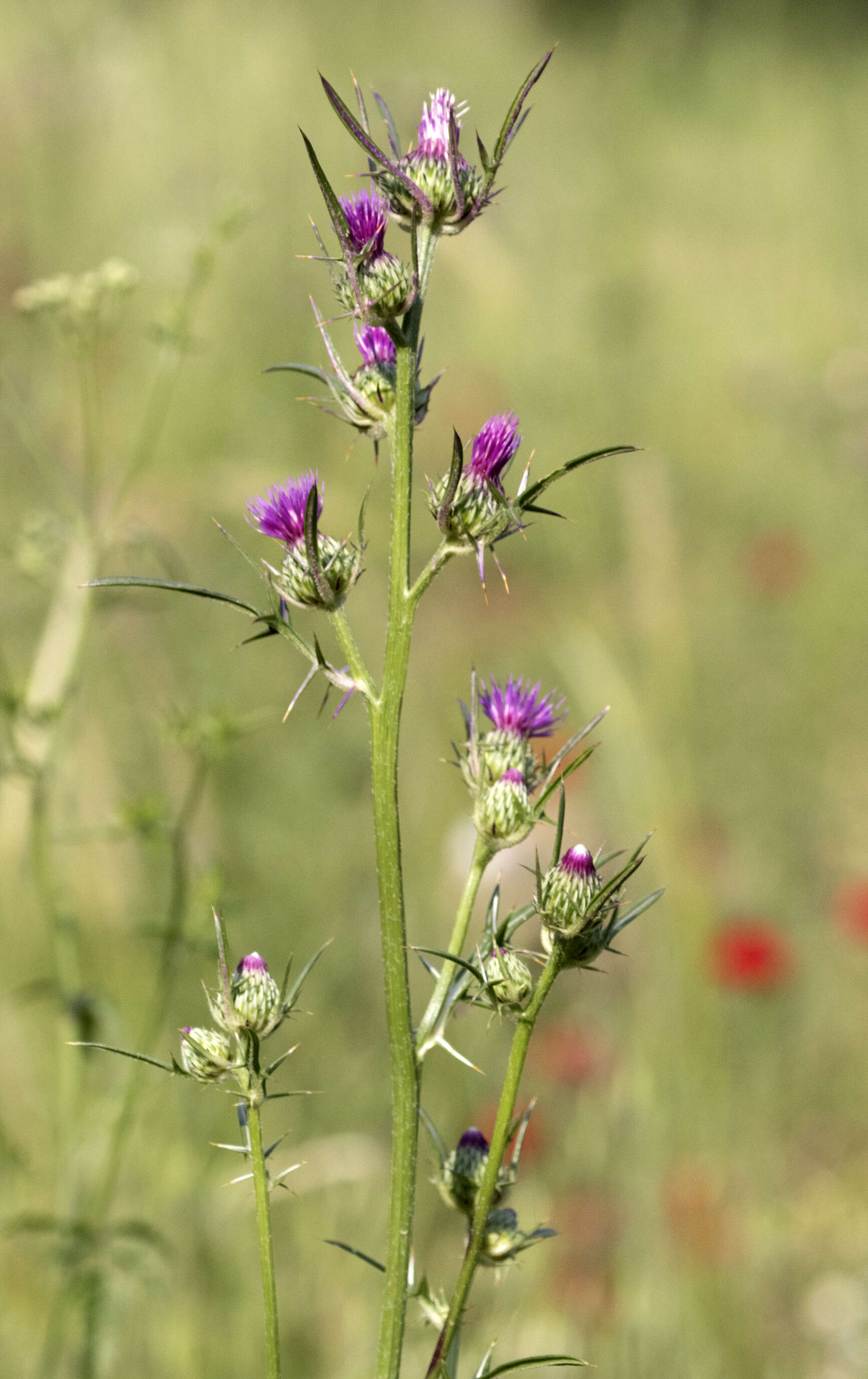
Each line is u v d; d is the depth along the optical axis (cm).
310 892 796
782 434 1345
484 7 2256
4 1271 571
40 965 682
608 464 1229
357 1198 616
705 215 1773
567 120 1864
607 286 1434
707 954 706
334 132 1366
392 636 262
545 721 305
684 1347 554
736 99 2066
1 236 1196
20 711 537
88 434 617
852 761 1005
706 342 1487
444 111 267
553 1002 733
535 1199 604
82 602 589
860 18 2392
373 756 262
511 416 269
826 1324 589
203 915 532
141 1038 639
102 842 705
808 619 1111
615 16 2244
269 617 260
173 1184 595
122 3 1574
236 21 1631
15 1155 559
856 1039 748
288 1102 676
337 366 276
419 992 750
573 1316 552
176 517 952
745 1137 678
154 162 1311
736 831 919
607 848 766
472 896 275
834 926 827
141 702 840
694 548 1214
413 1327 553
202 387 1180
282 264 1260
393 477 266
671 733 915
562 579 1125
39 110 1358
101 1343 494
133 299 1176
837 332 1540
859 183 1850
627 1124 638
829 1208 649
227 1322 563
